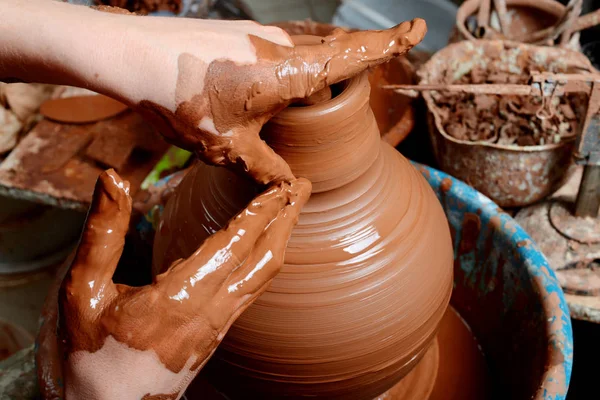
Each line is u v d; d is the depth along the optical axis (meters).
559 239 1.04
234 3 1.91
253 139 0.67
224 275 0.65
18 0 0.64
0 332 1.49
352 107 0.71
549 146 1.02
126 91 0.63
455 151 1.07
